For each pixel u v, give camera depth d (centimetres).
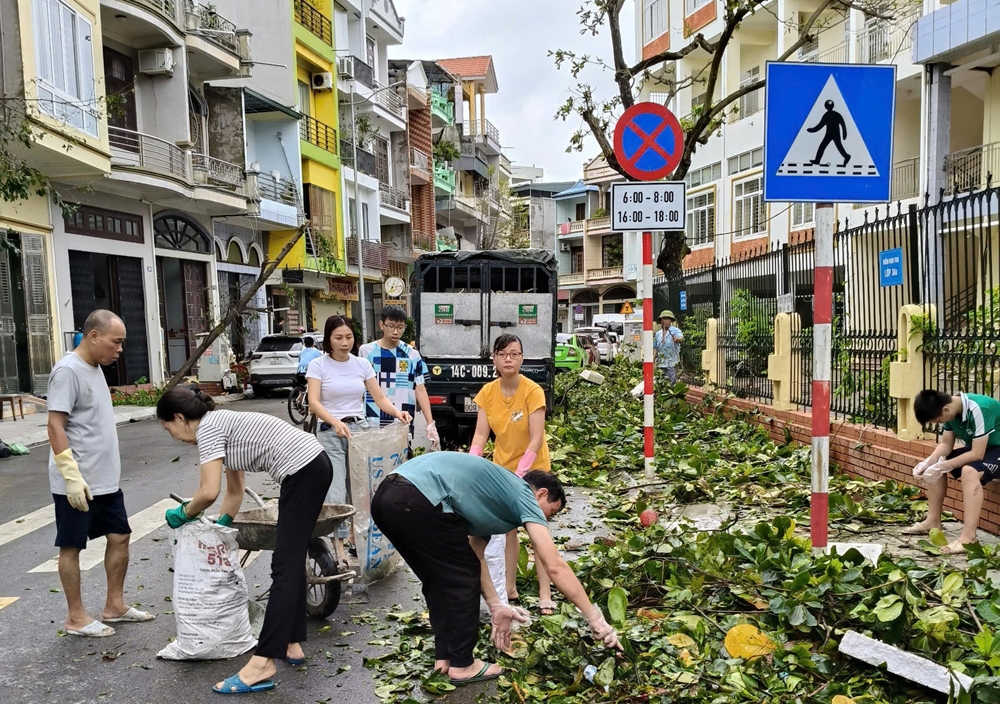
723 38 1389
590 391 1645
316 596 496
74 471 456
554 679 401
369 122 3875
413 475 388
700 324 1442
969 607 401
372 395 616
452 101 5631
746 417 1079
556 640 420
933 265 708
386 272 4091
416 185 4741
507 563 491
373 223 3925
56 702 391
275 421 431
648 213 793
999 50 1659
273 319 2959
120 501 493
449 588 396
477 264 1227
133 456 1170
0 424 1462
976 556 502
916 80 2002
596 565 498
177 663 438
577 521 721
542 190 6844
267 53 3062
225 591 445
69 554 468
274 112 2980
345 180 3544
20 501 867
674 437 1089
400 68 4647
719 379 1282
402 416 618
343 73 3500
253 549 478
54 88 1579
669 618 443
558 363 2538
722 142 2917
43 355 1770
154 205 2247
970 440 571
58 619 503
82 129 1686
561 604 459
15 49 1452
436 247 4922
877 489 718
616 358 2170
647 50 3288
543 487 422
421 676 409
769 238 2614
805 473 809
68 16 1647
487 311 1178
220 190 2302
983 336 629
